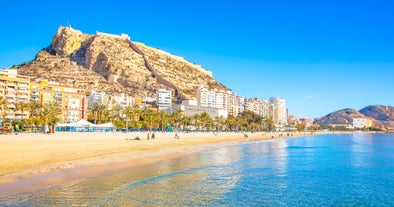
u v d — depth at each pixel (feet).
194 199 93.71
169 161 174.09
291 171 154.10
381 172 155.53
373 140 576.61
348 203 97.14
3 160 131.95
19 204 80.07
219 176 132.26
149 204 86.28
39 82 577.43
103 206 82.33
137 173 130.11
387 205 95.96
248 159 201.57
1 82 499.92
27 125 418.92
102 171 129.29
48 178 106.83
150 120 572.51
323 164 184.24
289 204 93.91
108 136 365.81
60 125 425.28
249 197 99.40
